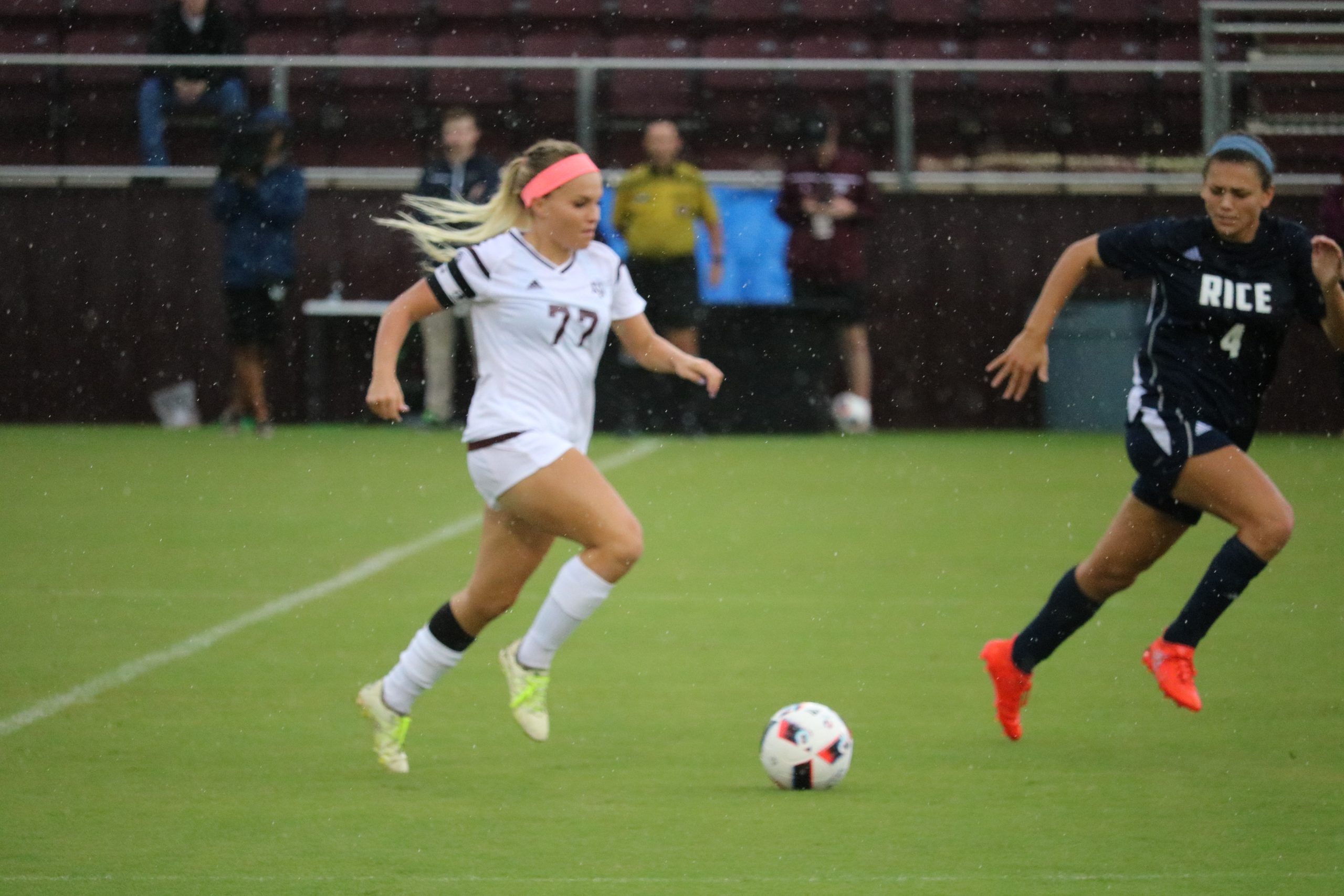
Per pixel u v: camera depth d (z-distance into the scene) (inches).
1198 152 2770.7
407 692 756.0
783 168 2783.0
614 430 2534.5
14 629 1100.5
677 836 654.5
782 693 935.0
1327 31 2800.2
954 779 749.9
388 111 2800.2
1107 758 789.2
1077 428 2581.2
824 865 614.5
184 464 2055.9
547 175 756.6
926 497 1801.2
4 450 2204.7
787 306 2495.1
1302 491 1867.6
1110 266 821.2
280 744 815.1
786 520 1631.4
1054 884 588.7
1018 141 2792.8
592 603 744.3
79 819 679.7
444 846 640.4
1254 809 694.5
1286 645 1067.9
